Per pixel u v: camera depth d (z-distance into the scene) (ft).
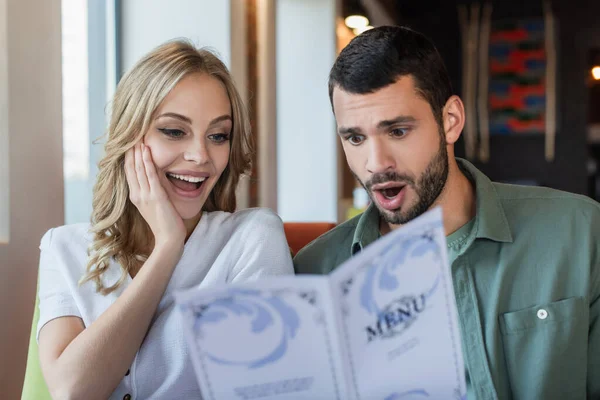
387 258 2.66
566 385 4.07
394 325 2.71
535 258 4.20
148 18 10.50
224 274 4.67
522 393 4.07
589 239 4.20
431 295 2.77
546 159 21.88
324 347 2.61
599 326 4.17
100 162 4.76
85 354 3.99
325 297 2.55
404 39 3.89
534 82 21.86
